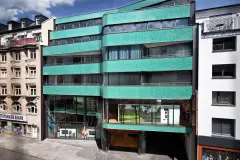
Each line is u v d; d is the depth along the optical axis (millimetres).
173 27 16219
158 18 17531
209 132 15023
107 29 18891
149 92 16891
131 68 17391
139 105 17906
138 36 17156
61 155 19047
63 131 24172
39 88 23797
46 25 25484
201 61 15305
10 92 25828
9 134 26125
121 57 18047
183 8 16938
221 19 15211
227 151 14531
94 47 20531
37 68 23891
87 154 19234
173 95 16250
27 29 26359
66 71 22078
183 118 17266
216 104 14844
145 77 17625
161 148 20375
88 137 23625
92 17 24703
